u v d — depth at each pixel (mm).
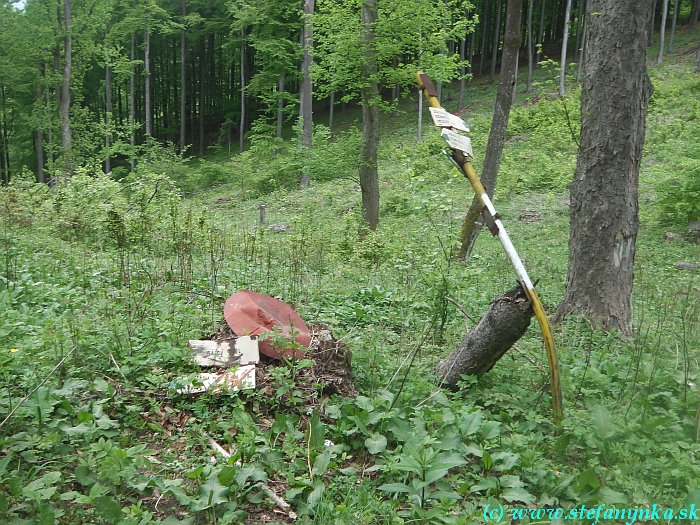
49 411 3463
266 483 3225
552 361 3961
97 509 2775
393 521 2980
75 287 6398
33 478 3018
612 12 6078
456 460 3182
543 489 3291
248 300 4848
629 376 4656
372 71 13680
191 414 3881
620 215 6219
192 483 3176
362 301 7039
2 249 7754
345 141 14289
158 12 39312
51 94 38875
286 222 19875
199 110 51844
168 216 11086
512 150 25438
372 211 14297
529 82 35594
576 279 6438
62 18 30516
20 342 4227
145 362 4191
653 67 33625
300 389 4078
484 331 4395
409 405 4145
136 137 49594
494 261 11031
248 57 49125
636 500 3082
